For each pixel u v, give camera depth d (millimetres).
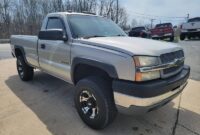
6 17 33125
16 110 4004
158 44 3410
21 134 3236
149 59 2867
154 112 4012
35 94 4824
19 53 5844
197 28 18250
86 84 3275
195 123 3660
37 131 3314
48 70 4516
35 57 4875
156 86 2816
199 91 5125
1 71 6898
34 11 34344
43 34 3963
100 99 3117
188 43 15656
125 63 2840
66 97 4672
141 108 2822
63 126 3457
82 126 3463
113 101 3105
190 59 8977
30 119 3668
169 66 3092
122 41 3387
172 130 3434
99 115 3186
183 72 3543
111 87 3127
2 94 4801
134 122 3637
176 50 3443
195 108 4227
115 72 2941
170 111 4078
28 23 32625
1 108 4086
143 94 2734
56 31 3738
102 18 4750
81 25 4082
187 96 4816
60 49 3943
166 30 19172
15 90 5074
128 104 2854
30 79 5766
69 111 3979
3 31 30766
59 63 4051
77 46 3562
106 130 3375
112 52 3008
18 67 5867
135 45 3133
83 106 3479
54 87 5305
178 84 3217
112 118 3178
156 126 3539
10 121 3600
